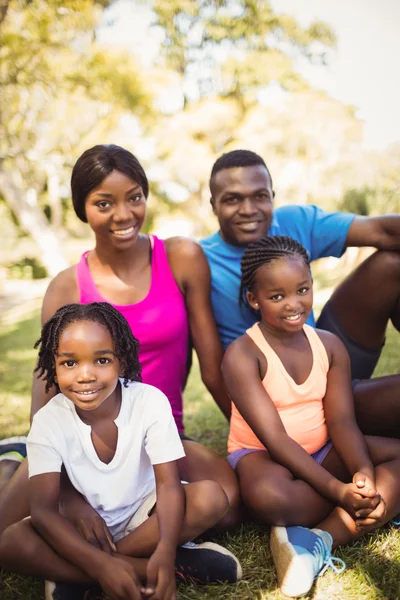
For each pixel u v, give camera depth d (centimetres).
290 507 205
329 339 240
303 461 212
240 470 224
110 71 1109
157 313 246
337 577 189
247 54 1230
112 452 199
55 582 182
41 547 182
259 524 225
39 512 184
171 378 255
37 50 1038
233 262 279
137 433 199
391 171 1057
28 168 1264
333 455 228
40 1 1005
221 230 282
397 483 210
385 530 215
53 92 1104
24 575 195
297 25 1243
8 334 719
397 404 237
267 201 271
